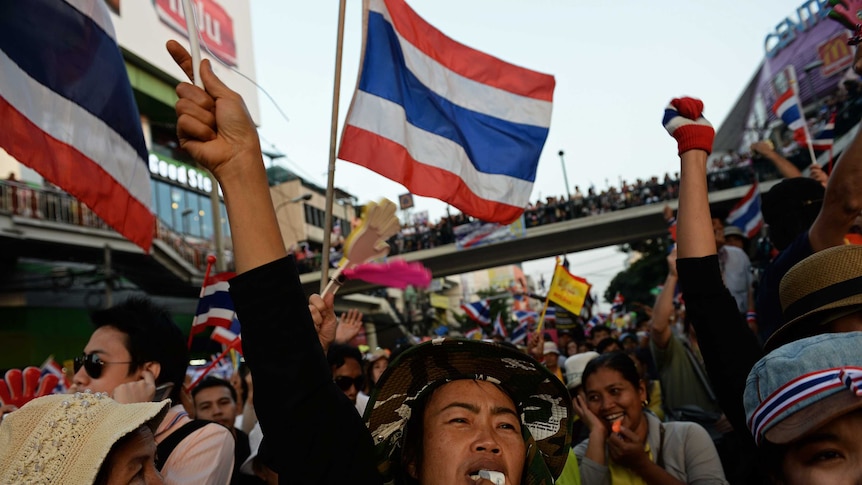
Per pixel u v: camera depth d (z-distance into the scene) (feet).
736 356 6.48
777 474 4.61
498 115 14.38
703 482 10.03
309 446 4.86
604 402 10.66
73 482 4.69
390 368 5.32
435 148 13.44
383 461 5.48
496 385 5.55
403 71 13.41
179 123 4.88
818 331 5.51
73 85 11.57
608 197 93.35
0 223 57.21
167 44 5.17
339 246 99.40
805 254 8.29
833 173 7.48
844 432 4.04
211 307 17.65
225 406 14.44
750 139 117.91
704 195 7.12
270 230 4.94
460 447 5.06
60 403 5.07
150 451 5.31
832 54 83.46
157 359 8.19
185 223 94.22
